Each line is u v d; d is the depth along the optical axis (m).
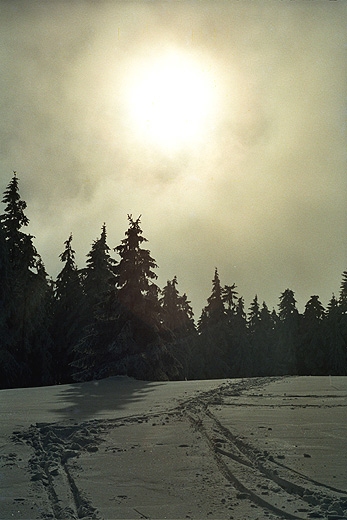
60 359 38.53
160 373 27.64
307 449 6.95
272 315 65.75
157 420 10.00
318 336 52.59
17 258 36.31
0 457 6.82
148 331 27.75
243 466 6.20
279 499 4.91
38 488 5.45
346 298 52.75
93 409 11.70
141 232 28.69
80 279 41.22
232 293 61.59
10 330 33.44
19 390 17.56
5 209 36.78
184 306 58.12
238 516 4.51
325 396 14.10
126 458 6.70
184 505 4.83
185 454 6.91
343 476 5.58
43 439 8.01
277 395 14.46
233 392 15.46
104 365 27.09
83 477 5.79
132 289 27.92
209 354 54.75
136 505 4.83
